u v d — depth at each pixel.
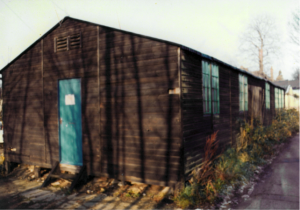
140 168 5.39
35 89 7.14
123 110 5.63
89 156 6.14
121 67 5.68
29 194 5.59
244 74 10.13
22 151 7.39
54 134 6.76
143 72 5.38
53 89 6.81
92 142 6.10
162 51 5.14
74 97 6.47
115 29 5.73
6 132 7.74
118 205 4.76
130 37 5.57
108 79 5.86
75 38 6.46
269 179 6.00
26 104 7.32
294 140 11.89
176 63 4.96
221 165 6.04
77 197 5.30
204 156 6.01
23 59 7.41
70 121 6.53
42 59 7.01
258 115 11.84
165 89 5.09
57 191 5.75
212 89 6.82
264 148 9.08
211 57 6.44
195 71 5.72
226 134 7.76
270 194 4.96
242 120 9.33
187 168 5.09
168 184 5.04
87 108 6.19
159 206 4.61
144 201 4.89
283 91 22.98
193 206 4.52
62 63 6.64
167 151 5.05
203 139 6.01
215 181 5.34
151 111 5.26
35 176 6.93
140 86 5.41
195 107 5.62
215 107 7.02
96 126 6.04
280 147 10.05
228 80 8.23
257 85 12.36
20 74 7.46
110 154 5.81
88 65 6.20
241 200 4.76
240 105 9.46
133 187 5.65
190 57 5.48
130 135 5.53
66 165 6.51
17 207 4.85
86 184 6.05
